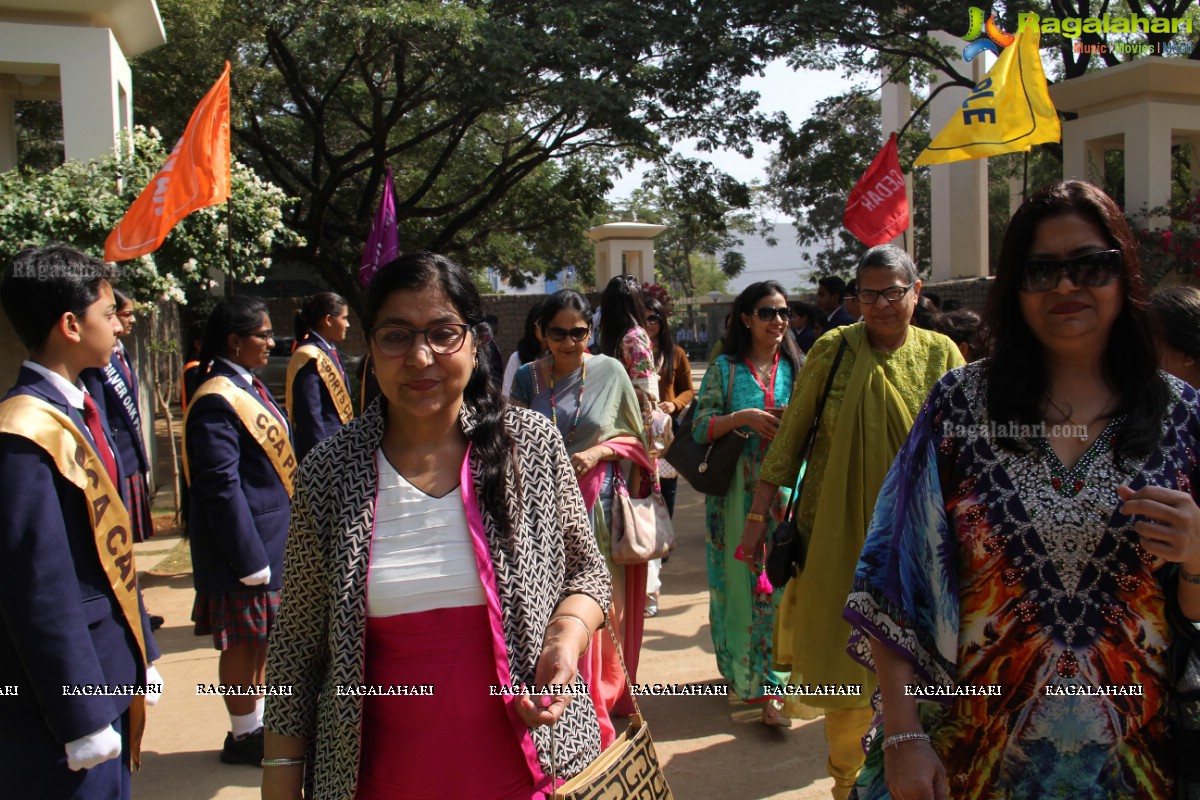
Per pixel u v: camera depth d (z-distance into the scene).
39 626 2.16
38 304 2.44
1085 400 1.77
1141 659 1.71
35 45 8.70
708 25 13.32
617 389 3.90
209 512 3.58
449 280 1.89
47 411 2.32
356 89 17.22
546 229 20.83
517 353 5.48
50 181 7.77
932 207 18.92
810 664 2.99
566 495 2.02
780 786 3.51
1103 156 12.45
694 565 6.74
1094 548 1.69
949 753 1.83
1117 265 1.72
